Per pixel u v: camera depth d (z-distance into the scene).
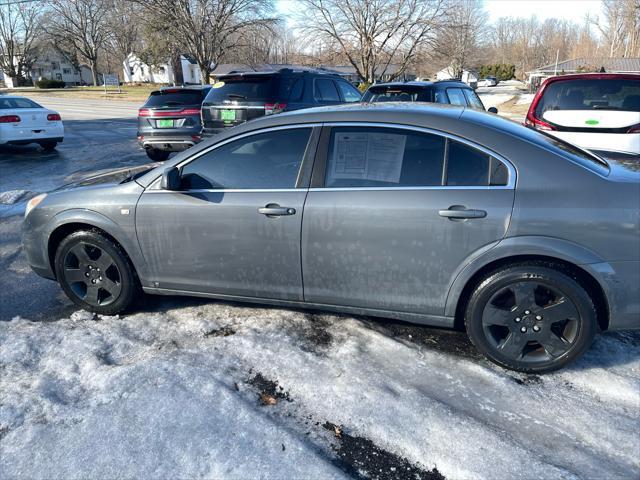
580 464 2.35
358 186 3.15
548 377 3.02
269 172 3.35
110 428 2.56
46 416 2.67
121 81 80.75
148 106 10.56
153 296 4.19
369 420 2.63
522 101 34.91
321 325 3.65
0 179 9.49
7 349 3.31
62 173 10.09
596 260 2.81
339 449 2.46
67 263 3.86
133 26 40.97
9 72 74.25
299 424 2.62
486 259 2.94
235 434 2.52
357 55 29.89
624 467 2.33
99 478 2.27
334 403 2.77
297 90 8.27
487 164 2.97
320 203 3.18
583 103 6.19
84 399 2.80
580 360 3.19
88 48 66.88
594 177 2.86
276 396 2.84
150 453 2.40
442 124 3.08
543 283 2.90
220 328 3.63
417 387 2.91
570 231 2.81
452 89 9.00
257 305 3.97
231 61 35.59
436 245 3.01
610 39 60.66
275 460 2.36
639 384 2.92
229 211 3.36
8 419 2.64
